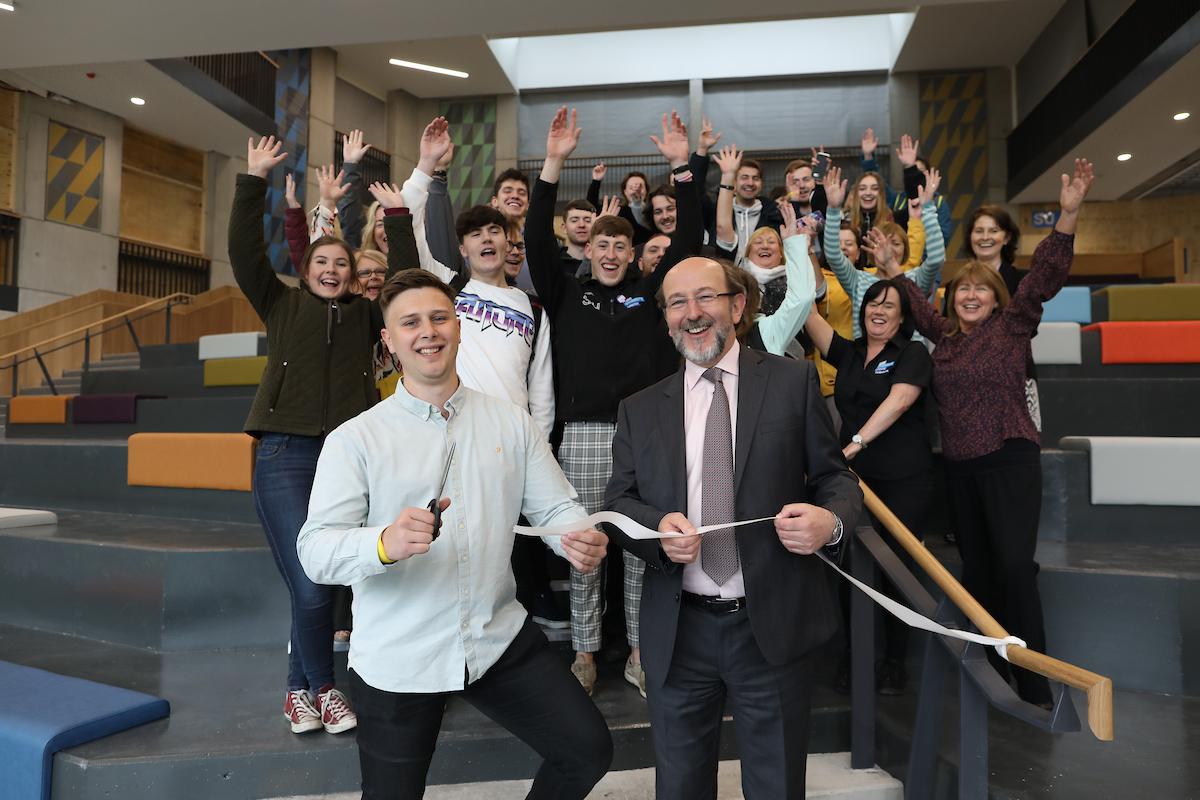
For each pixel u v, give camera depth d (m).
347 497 1.45
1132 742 2.02
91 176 10.58
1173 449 2.93
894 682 2.40
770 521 1.56
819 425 1.63
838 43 13.41
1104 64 9.27
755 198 4.02
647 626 1.63
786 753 1.56
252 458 3.58
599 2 5.83
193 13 5.88
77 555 2.98
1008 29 11.76
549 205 2.44
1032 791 1.75
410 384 1.55
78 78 9.66
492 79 13.70
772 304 2.91
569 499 1.65
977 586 2.45
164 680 2.49
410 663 1.45
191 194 12.52
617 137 14.06
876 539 2.06
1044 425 3.69
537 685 1.54
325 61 12.71
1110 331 4.04
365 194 13.25
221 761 1.93
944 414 2.46
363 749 1.51
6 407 7.46
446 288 1.56
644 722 2.12
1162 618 2.37
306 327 2.24
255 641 2.84
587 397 2.41
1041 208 12.61
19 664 2.53
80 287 10.45
